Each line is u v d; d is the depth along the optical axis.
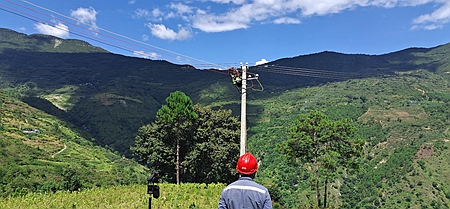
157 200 27.39
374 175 66.94
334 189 62.47
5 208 25.75
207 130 45.41
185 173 45.31
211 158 43.84
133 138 131.50
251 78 21.28
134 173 89.31
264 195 4.44
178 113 40.84
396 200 57.66
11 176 64.75
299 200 54.25
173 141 44.62
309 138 32.81
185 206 26.23
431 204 55.22
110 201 28.09
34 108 144.75
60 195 31.45
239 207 4.41
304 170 61.03
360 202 59.25
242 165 4.73
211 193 30.55
